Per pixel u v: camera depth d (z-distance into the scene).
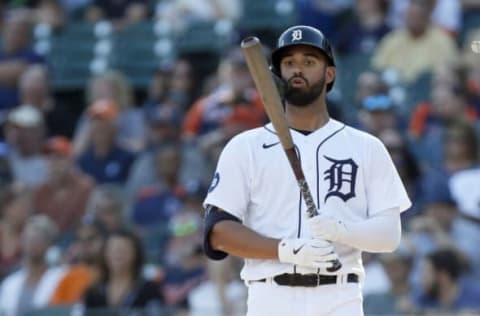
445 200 37.19
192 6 55.28
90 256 38.66
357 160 19.86
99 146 46.34
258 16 53.72
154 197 42.75
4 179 47.41
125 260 36.53
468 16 51.62
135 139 48.47
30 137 47.56
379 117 42.09
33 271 38.97
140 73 54.97
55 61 56.03
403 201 19.89
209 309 35.34
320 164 19.80
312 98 19.91
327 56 19.81
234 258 35.97
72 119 51.97
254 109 43.41
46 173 47.00
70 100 55.41
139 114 49.38
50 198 44.25
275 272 19.42
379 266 35.09
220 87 48.03
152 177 43.84
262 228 19.69
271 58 20.06
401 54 48.59
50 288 38.19
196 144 44.59
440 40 48.16
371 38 50.56
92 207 41.09
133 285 36.53
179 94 50.12
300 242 18.80
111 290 36.50
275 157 19.75
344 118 43.16
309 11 52.62
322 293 19.39
